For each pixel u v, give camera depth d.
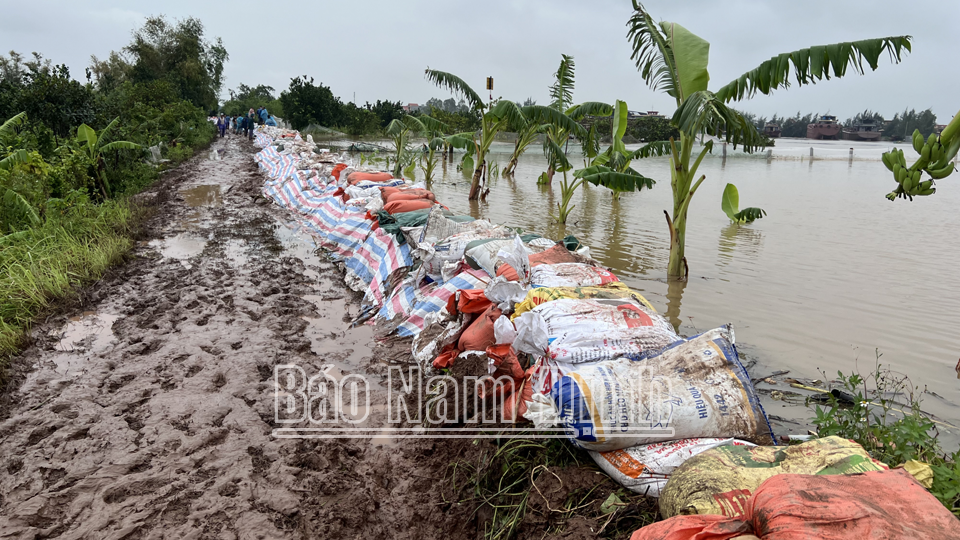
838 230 10.18
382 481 3.32
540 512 2.69
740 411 2.69
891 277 7.04
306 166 13.17
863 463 2.07
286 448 3.58
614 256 8.12
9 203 8.26
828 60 5.52
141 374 4.52
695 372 2.82
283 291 6.63
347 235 7.94
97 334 5.38
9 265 6.54
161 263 7.71
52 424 3.80
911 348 4.82
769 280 6.92
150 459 3.45
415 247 5.98
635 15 7.39
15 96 13.95
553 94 14.64
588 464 2.90
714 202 13.71
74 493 3.13
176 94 33.41
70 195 9.83
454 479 3.23
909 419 2.75
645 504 2.55
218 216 11.04
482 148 13.01
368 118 37.53
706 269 7.47
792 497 1.79
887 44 5.23
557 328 3.32
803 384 4.17
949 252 8.38
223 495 3.14
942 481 2.24
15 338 5.05
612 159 9.44
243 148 26.00
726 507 2.09
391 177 10.30
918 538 1.61
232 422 3.86
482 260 5.09
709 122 6.30
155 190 13.97
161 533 2.85
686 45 6.82
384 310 5.73
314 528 2.92
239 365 4.68
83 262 7.14
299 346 5.07
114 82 37.03
